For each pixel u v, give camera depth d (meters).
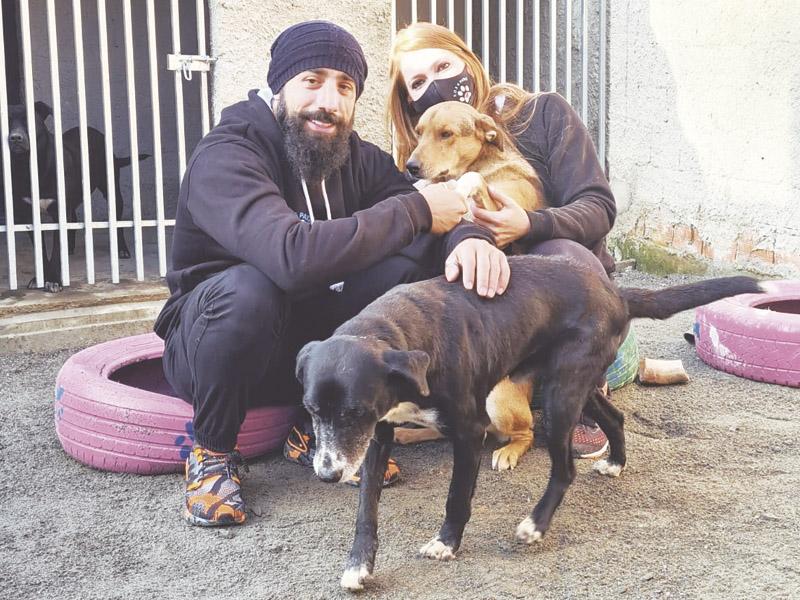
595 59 4.73
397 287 1.71
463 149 2.44
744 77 4.00
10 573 1.67
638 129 4.58
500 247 2.06
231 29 3.68
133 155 3.87
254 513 1.91
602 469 2.06
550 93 2.48
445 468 2.14
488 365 1.64
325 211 2.07
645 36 4.46
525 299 1.69
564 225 2.13
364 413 1.42
